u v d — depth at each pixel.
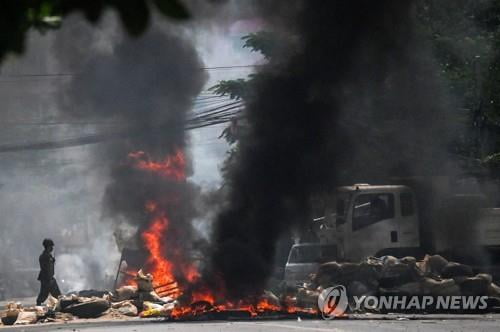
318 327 42.25
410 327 42.00
